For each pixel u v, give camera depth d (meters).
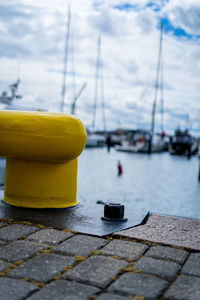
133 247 2.80
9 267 2.34
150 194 21.47
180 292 2.07
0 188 5.56
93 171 32.25
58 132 3.54
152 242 2.92
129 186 24.23
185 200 19.77
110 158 47.72
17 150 3.62
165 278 2.27
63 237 2.98
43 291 2.03
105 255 2.62
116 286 2.12
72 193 4.04
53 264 2.41
